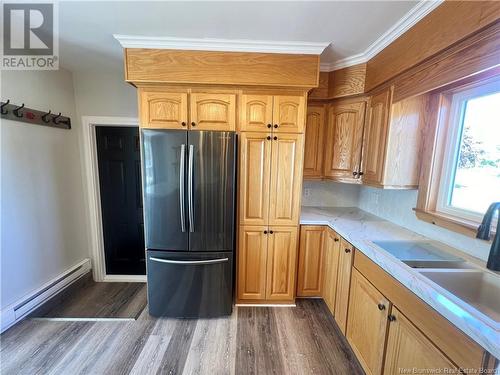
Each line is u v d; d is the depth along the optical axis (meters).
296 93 2.01
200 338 1.87
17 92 1.93
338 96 2.18
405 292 1.13
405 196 1.97
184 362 1.65
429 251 1.53
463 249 1.47
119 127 2.82
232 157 1.91
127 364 1.62
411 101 1.70
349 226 2.00
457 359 0.86
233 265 2.18
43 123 2.14
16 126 1.92
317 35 1.71
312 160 2.40
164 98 1.97
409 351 1.10
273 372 1.59
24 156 1.99
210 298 2.06
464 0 1.09
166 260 1.97
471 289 1.24
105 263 2.86
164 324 2.02
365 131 2.07
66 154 2.43
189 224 1.94
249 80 1.93
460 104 1.54
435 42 1.27
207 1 1.36
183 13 1.48
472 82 1.40
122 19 1.55
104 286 2.66
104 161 2.85
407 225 1.94
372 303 1.42
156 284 2.02
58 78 2.30
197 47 1.87
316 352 1.76
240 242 2.15
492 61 1.01
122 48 1.95
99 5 1.40
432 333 0.97
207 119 2.00
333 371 1.61
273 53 1.90
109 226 2.93
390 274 1.24
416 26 1.42
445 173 1.64
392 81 1.70
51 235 2.27
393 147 1.73
